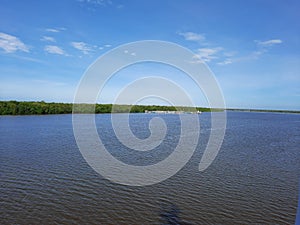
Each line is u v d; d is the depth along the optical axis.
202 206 19.39
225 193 21.98
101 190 22.16
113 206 19.09
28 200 19.78
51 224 16.38
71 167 29.06
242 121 123.69
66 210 18.28
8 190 21.67
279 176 27.08
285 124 109.19
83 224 16.50
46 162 31.08
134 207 19.02
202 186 23.67
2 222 16.45
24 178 24.88
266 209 19.05
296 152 40.72
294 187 23.64
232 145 47.03
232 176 26.92
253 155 37.91
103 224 16.56
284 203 20.11
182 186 23.61
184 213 18.25
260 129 81.56
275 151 41.50
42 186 22.80
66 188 22.42
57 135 53.69
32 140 47.34
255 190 22.78
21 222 16.52
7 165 29.45
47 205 18.98
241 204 19.84
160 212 18.34
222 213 18.33
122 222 16.88
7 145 42.19
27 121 84.81
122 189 22.52
